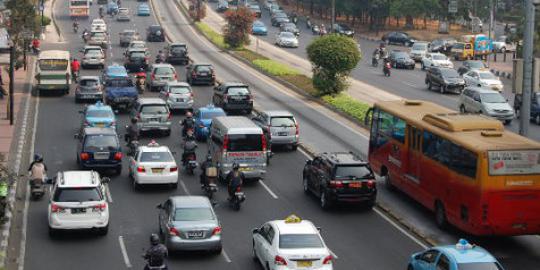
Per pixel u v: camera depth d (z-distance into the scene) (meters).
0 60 79.75
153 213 33.69
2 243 29.06
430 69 72.31
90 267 27.12
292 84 70.19
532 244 30.88
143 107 48.31
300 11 157.75
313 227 26.16
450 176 31.09
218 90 57.75
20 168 40.59
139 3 145.62
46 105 58.34
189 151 41.00
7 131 49.25
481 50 98.81
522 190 28.81
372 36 123.88
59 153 43.97
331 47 62.94
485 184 28.62
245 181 39.88
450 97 67.69
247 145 38.31
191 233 27.55
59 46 93.25
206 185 35.94
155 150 37.44
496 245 30.64
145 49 78.06
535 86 32.78
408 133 35.72
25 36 72.94
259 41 108.75
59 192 29.59
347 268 27.61
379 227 32.69
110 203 35.03
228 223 32.72
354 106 58.44
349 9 128.25
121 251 28.86
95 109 48.00
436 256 23.97
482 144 29.30
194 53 92.62
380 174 39.44
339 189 34.09
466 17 124.50
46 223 32.09
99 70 75.69
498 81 71.25
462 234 31.70
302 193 37.78
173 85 56.62
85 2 121.19
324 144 47.91
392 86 73.44
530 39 32.19
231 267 27.33
